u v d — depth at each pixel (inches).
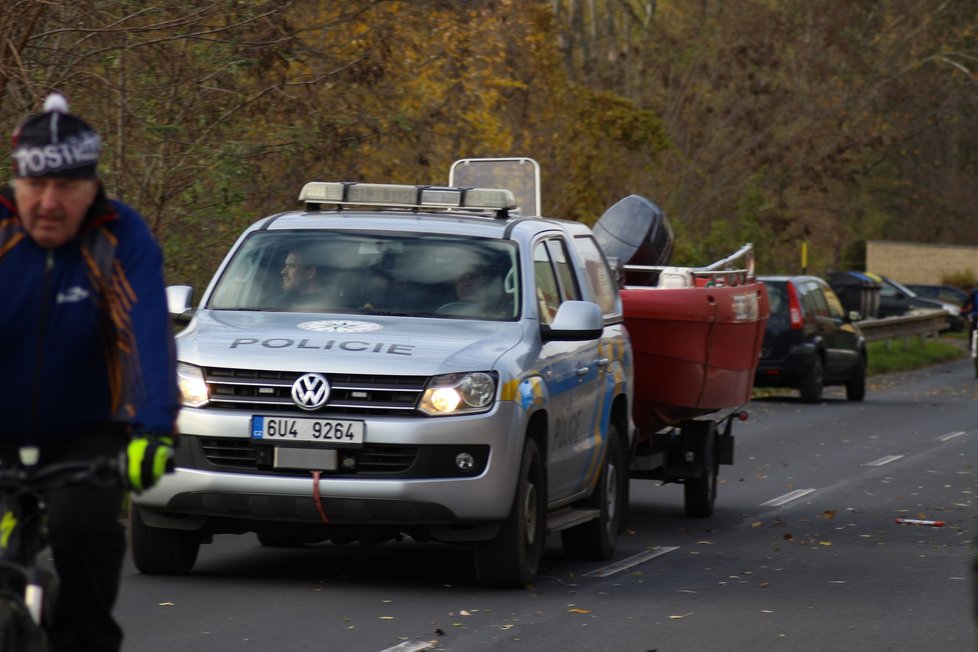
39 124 467.2
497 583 1023.6
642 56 4692.4
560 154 3331.7
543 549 1057.5
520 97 3189.0
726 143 4483.3
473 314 1071.0
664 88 4559.5
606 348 1225.4
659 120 3686.0
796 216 4717.0
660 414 1434.5
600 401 1193.4
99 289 485.7
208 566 1106.1
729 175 4480.8
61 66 1512.1
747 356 1549.0
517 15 2861.7
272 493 964.0
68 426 497.0
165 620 897.5
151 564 1043.3
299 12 1918.1
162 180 1625.2
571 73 4751.5
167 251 1685.5
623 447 1286.9
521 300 1082.1
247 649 823.7
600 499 1200.8
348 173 2006.6
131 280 480.4
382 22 1966.0
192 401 979.3
